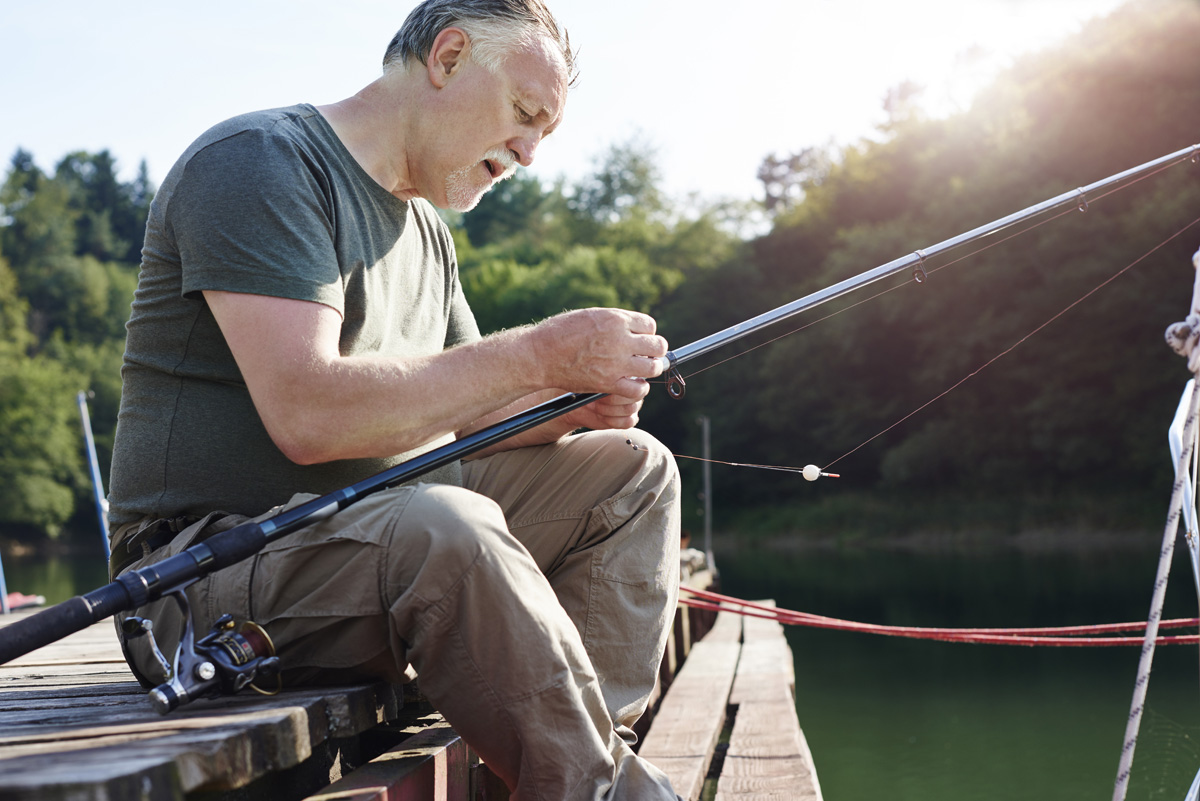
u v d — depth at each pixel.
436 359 1.48
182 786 0.96
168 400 1.57
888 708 7.21
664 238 49.66
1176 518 1.61
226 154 1.50
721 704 4.54
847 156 43.47
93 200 71.38
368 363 1.44
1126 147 26.00
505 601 1.34
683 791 2.92
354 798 1.23
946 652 9.73
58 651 3.22
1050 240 26.64
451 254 1.99
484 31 1.66
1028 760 5.55
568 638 1.39
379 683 1.49
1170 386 25.42
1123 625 3.24
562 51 1.78
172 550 1.49
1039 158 27.50
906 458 30.92
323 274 1.49
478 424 1.90
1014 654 9.33
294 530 1.35
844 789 5.10
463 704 1.37
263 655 1.34
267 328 1.43
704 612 7.97
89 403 47.53
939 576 19.88
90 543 46.75
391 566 1.37
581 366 1.53
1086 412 26.72
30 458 44.03
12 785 0.82
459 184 1.72
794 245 42.22
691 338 39.41
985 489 30.00
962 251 28.80
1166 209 24.39
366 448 1.44
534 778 1.34
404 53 1.71
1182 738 4.50
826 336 34.03
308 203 1.52
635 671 1.71
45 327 52.53
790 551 30.94
